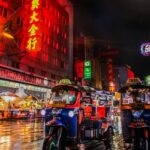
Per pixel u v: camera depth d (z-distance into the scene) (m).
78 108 8.61
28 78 38.31
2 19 35.34
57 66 53.75
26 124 22.89
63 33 58.31
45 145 7.52
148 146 7.74
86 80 64.69
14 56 37.25
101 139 10.07
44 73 47.75
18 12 37.78
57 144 7.75
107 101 11.48
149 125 7.77
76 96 8.70
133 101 8.38
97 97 10.60
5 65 33.31
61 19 57.50
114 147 10.16
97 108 10.22
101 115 10.27
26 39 35.38
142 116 7.85
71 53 62.59
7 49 35.50
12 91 34.81
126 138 8.05
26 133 15.58
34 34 34.22
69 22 63.28
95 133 9.51
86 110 9.66
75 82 9.63
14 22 37.41
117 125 16.70
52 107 8.55
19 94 35.47
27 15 36.53
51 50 51.16
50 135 7.79
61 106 8.45
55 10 54.47
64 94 8.92
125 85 8.68
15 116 31.41
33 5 34.69
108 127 10.55
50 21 51.59
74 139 8.30
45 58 48.19
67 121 8.26
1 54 34.44
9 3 36.62
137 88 8.55
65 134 8.27
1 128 18.78
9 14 36.62
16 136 14.09
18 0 38.03
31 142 11.84
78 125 8.62
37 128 18.95
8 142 11.83
